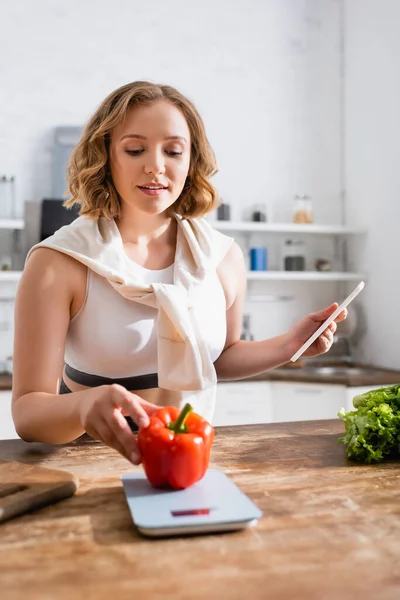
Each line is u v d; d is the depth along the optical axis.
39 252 1.32
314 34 3.79
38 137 3.32
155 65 3.52
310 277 3.51
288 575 0.68
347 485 0.99
